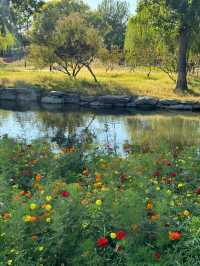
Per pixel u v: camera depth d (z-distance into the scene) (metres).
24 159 9.57
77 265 5.24
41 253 5.24
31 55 41.94
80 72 51.91
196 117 29.44
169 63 42.44
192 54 41.75
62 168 9.41
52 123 25.23
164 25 38.56
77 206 5.52
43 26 50.31
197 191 7.49
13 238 5.29
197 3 36.78
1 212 6.15
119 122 26.25
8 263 5.02
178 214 6.09
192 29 38.16
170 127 24.58
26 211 5.52
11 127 23.38
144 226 5.50
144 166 8.85
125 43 43.03
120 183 7.99
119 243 5.30
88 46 41.00
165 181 8.34
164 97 35.69
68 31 40.94
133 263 5.19
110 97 34.25
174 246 5.30
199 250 5.25
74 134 21.20
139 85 39.31
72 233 5.40
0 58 66.06
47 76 41.19
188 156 9.45
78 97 35.12
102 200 6.21
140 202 5.76
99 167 9.27
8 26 19.42
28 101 36.12
